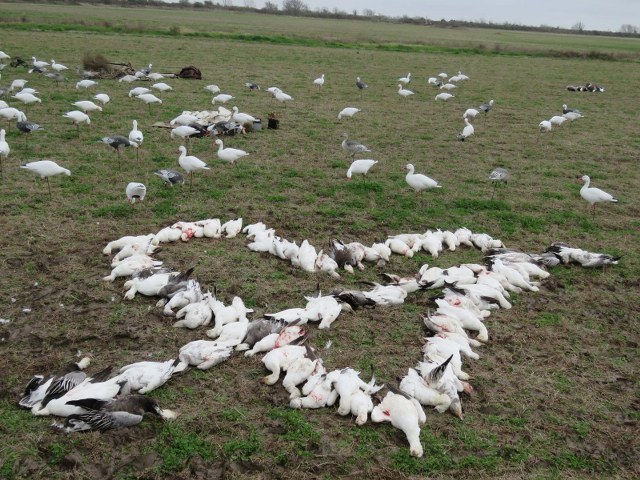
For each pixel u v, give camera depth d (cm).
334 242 1056
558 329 888
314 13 14725
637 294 1023
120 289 914
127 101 2384
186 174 1504
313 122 2231
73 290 899
